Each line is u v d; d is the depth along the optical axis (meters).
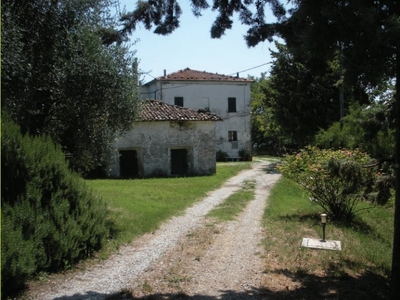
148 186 18.09
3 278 5.25
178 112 25.44
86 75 8.48
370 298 5.56
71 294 5.55
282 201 14.60
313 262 7.13
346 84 5.02
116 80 9.11
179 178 22.42
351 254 7.78
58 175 7.02
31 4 8.05
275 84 28.16
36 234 6.06
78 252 6.81
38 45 8.16
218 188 18.62
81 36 8.54
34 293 5.54
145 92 40.38
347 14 4.29
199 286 5.92
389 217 12.73
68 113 8.92
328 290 5.77
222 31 6.79
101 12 9.14
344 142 17.23
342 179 8.48
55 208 6.63
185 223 10.59
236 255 7.54
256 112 52.12
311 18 4.65
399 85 5.16
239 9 6.47
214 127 25.73
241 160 39.03
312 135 27.03
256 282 6.09
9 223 5.55
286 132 28.89
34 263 5.86
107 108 9.20
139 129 24.03
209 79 38.66
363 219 11.88
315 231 9.52
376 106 8.41
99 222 7.77
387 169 7.75
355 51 4.55
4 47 7.06
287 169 11.41
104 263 7.04
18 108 7.59
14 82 7.48
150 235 9.21
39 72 8.10
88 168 10.19
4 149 6.37
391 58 4.82
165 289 5.79
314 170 10.59
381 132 8.77
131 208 12.06
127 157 24.17
